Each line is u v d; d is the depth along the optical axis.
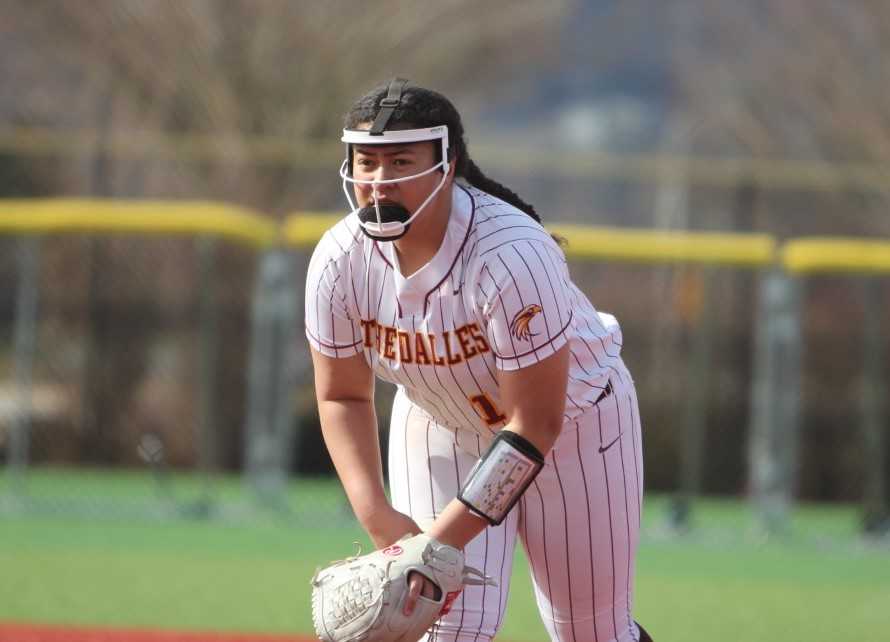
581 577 12.77
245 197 42.56
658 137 77.38
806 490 39.22
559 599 13.00
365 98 10.55
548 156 43.97
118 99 53.22
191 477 40.00
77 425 40.19
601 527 12.63
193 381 40.16
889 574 27.84
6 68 52.81
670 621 21.70
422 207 10.56
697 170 41.56
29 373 34.53
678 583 25.80
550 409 11.07
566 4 68.50
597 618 13.05
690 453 34.38
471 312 11.05
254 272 40.28
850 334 39.06
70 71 53.28
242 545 29.03
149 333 40.25
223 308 40.31
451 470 12.73
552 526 12.62
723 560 29.31
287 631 19.95
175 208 33.59
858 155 50.06
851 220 41.19
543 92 79.38
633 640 13.24
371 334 11.66
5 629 19.08
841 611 23.00
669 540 32.06
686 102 58.34
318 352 11.87
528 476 11.08
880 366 38.94
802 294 36.81
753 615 22.44
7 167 41.88
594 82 79.19
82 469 40.19
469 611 12.28
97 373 40.25
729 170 41.44
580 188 43.41
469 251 10.91
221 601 22.33
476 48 61.84
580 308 12.43
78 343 40.31
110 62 52.81
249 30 53.06
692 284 38.09
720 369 38.88
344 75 54.56
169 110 53.19
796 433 34.59
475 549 12.32
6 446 40.50
